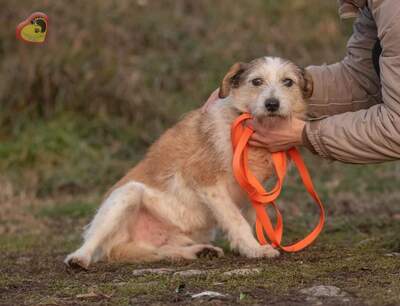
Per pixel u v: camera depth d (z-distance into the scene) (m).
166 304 6.84
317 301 6.73
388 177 16.48
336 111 9.94
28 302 7.22
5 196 15.83
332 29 22.08
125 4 21.83
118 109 19.23
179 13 22.25
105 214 9.77
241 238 9.52
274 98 9.02
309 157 17.83
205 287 7.44
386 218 12.72
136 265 9.39
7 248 11.39
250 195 9.46
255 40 21.70
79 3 21.34
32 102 19.08
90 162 17.66
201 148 9.91
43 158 17.75
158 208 10.14
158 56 20.70
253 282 7.53
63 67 19.39
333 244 10.35
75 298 7.27
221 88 9.85
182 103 19.59
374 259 8.56
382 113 8.20
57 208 14.68
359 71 9.78
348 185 16.06
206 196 9.79
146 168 10.46
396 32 7.88
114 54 20.36
